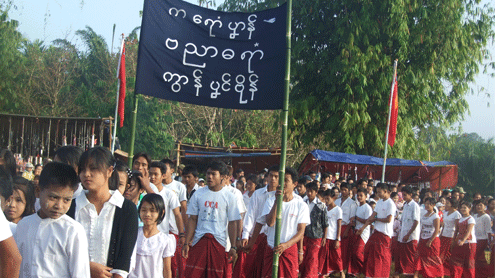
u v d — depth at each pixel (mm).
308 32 18328
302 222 5855
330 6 18250
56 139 16406
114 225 3266
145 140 21328
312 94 18875
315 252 7910
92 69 28547
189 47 5656
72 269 2785
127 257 3246
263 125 27359
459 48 18672
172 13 5695
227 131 27609
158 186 6266
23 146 16984
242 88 5516
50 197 2746
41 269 2760
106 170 3195
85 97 21969
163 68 5598
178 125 27734
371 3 17359
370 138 17547
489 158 39875
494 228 11188
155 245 4957
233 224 6195
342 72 17516
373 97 18031
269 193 6316
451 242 10336
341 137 17688
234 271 7934
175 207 6289
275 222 5676
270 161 19562
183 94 5586
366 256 9008
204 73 5609
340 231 9219
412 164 15336
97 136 16641
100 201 3258
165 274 5102
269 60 5465
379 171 16984
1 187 2842
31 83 25750
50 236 2795
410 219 9672
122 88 10367
